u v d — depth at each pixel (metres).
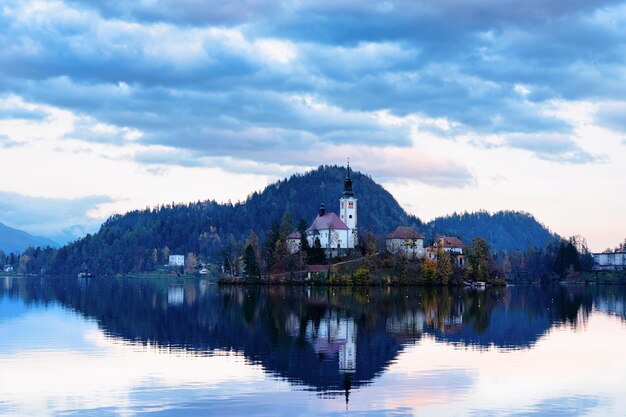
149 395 74.62
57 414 67.75
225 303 193.25
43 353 98.62
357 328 129.00
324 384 79.69
